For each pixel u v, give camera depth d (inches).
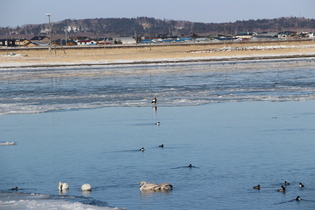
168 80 3388.3
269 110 1907.0
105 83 3299.7
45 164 1123.9
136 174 1016.2
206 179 962.1
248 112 1870.1
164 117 1801.2
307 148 1213.7
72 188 928.3
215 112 1895.9
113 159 1155.3
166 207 804.6
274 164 1063.0
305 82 2947.8
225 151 1204.5
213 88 2790.4
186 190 895.7
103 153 1222.3
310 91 2492.6
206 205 811.4
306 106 1991.9
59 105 2231.8
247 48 7214.6
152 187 901.8
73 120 1791.3
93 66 5551.2
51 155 1218.6
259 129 1498.5
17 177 1017.5
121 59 6122.1
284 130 1471.5
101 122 1728.6
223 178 965.8
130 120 1754.4
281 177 964.0
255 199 836.6
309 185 907.4
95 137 1444.4
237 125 1584.6
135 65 5541.3
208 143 1306.6
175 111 1951.3
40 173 1046.4
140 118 1796.3
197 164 1081.4
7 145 1363.2
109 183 956.0
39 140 1422.2
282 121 1636.3
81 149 1279.5
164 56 6427.2
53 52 7583.7
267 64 4968.0
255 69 4242.1
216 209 791.7
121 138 1414.9
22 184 965.8
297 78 3228.3
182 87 2896.2
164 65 5388.8
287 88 2669.8
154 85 3063.5
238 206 804.0
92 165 1103.0
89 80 3585.1
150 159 1142.3
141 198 855.7
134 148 1270.9
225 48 7396.7
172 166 1071.6
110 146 1304.1
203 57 6289.4
